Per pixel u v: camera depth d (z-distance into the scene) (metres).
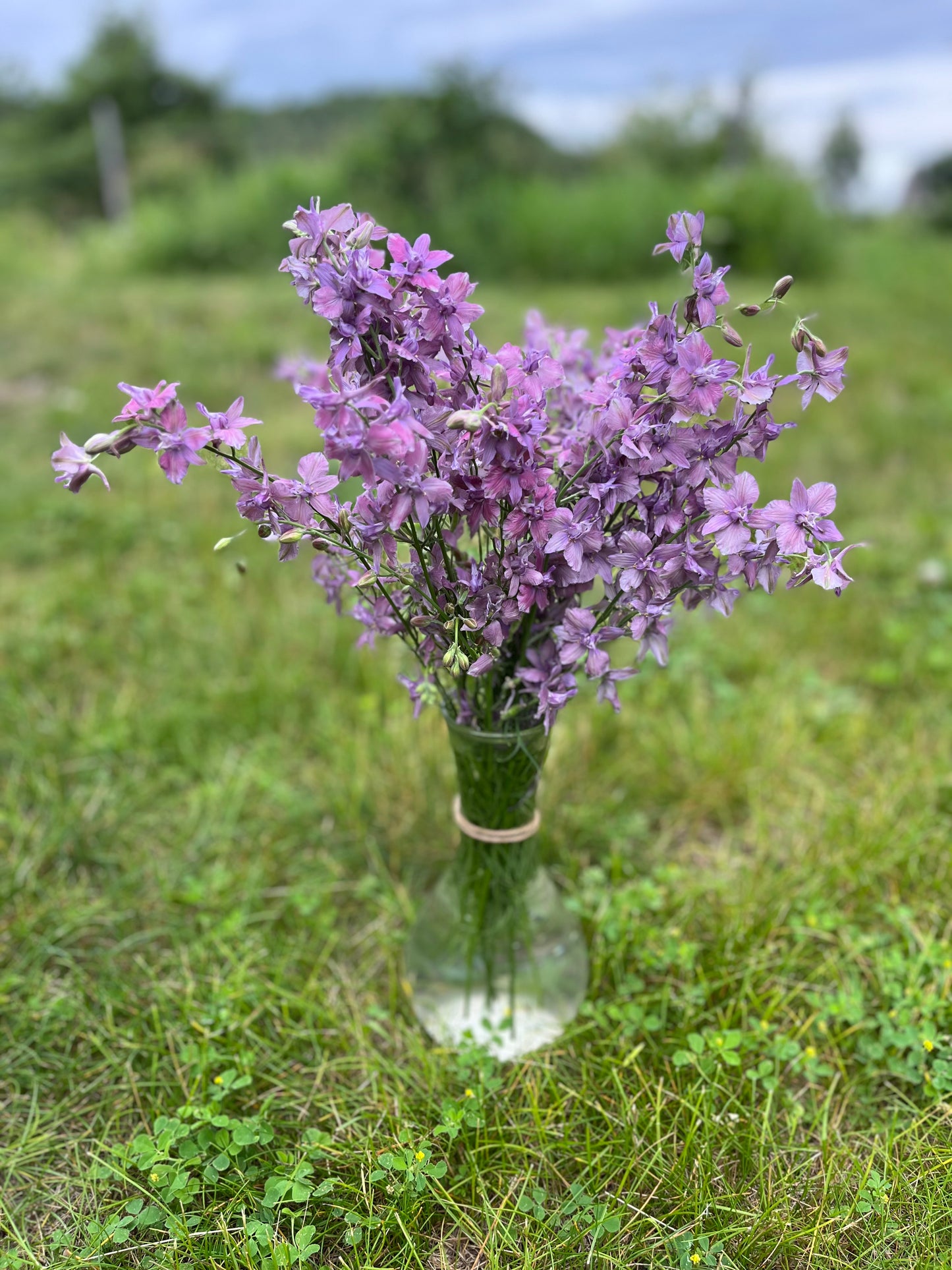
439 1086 0.67
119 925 0.82
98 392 2.13
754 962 0.75
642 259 3.93
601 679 0.54
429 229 4.03
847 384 2.32
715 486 0.52
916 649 1.19
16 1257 0.57
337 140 4.82
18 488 1.60
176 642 1.20
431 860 0.90
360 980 0.79
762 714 1.07
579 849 0.91
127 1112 0.67
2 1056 0.71
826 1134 0.63
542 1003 0.70
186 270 4.07
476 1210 0.59
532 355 0.50
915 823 0.89
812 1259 0.57
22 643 1.17
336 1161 0.62
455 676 0.57
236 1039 0.71
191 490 1.60
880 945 0.79
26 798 0.95
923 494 1.66
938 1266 0.56
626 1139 0.63
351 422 0.44
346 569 0.61
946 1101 0.67
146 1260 0.57
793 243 3.99
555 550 0.50
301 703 1.10
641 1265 0.58
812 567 0.49
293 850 0.91
